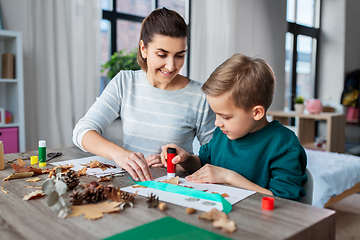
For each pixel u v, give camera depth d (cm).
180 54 101
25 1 235
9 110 232
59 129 255
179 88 121
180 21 97
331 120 321
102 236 50
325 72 509
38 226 54
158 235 50
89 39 265
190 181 85
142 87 122
